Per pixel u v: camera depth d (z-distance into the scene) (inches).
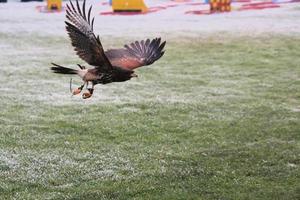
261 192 361.1
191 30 1237.7
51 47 1055.6
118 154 446.3
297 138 485.4
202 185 375.9
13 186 378.6
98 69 205.3
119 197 357.4
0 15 1638.8
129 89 696.4
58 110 592.7
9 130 514.6
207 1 1849.2
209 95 660.7
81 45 198.2
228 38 1114.1
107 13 1598.2
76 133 510.0
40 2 2033.7
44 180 390.6
